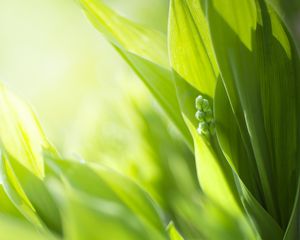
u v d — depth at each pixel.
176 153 0.73
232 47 0.56
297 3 0.79
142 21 1.26
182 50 0.58
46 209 0.53
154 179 0.71
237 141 0.56
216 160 0.57
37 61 2.58
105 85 0.84
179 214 0.68
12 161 0.55
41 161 0.55
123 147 0.75
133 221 0.48
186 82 0.58
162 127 0.74
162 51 0.63
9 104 0.57
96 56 2.05
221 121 0.56
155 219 0.52
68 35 2.44
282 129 0.56
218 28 0.56
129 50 0.62
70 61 2.16
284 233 0.56
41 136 0.57
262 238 0.56
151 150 0.73
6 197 0.55
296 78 0.57
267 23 0.56
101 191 0.50
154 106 0.76
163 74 0.61
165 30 1.21
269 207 0.56
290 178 0.57
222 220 0.65
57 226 0.52
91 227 0.47
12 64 2.71
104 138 0.76
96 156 0.76
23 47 2.75
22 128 0.57
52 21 2.62
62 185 0.52
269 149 0.56
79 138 0.80
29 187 0.53
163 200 0.70
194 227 0.66
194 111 0.57
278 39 0.57
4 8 2.84
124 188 0.51
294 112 0.57
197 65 0.58
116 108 0.78
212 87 0.58
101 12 0.62
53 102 2.01
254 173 0.57
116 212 0.48
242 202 0.57
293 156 0.57
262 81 0.56
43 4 2.73
